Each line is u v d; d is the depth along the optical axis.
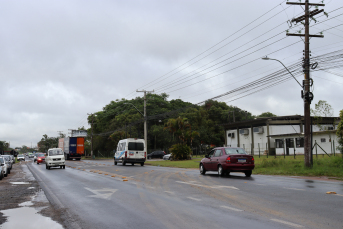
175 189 12.20
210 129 73.88
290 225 6.26
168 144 74.31
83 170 26.77
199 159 42.94
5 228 6.80
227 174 19.78
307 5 20.59
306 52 20.56
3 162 23.25
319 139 36.94
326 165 20.77
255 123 49.16
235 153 18.41
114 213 7.98
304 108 20.45
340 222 6.44
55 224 7.04
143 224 6.73
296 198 9.50
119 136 69.94
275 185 12.98
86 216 7.75
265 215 7.21
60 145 68.62
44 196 11.59
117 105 90.44
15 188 14.64
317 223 6.38
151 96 84.44
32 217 7.84
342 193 10.46
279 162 23.52
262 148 47.38
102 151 90.00
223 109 82.62
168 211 7.98
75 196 11.20
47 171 27.59
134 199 10.05
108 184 14.76
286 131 46.59
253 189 11.73
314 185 12.87
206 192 11.14
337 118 40.03
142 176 18.73
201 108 80.94
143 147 34.84
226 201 9.18
